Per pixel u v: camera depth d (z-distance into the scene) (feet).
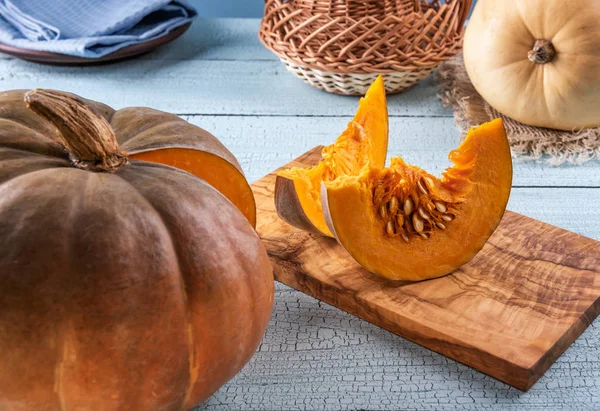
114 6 6.43
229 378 3.71
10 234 3.43
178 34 6.48
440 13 5.80
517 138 5.47
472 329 4.05
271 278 3.80
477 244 4.33
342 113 5.90
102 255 3.43
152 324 3.45
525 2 5.33
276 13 5.92
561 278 4.31
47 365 3.39
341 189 4.11
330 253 4.48
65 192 3.51
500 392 3.92
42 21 6.31
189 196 3.63
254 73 6.36
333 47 5.74
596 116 5.43
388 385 3.95
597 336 4.17
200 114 5.87
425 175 4.33
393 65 5.67
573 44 5.24
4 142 3.69
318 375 3.99
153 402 3.53
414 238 4.31
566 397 3.90
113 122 4.04
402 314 4.12
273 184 5.01
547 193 5.13
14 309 3.38
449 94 5.95
